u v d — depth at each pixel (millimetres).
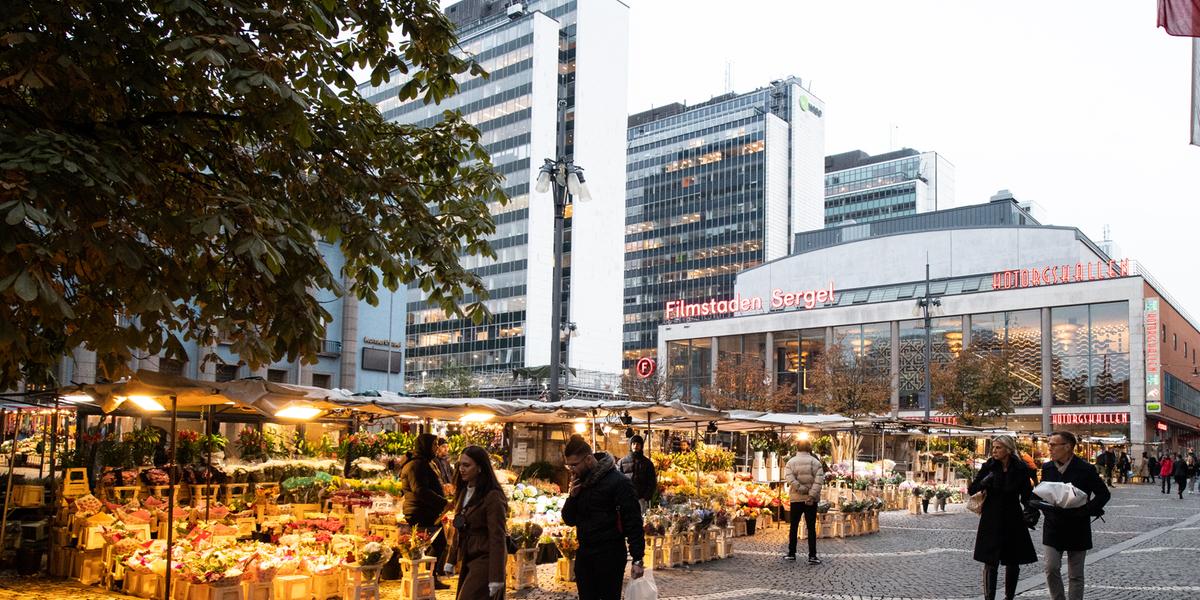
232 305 8422
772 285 99812
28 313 7422
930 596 12320
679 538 14906
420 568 11273
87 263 7320
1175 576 14555
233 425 22906
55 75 7137
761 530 20891
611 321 132750
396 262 10203
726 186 166625
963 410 57344
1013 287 75062
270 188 9305
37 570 12375
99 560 11867
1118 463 58875
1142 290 68875
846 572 14422
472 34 133250
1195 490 46688
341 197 10109
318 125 9992
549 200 125750
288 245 7730
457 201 11570
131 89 8289
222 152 8984
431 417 17609
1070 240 81125
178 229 7152
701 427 23078
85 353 28969
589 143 131375
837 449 32500
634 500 7492
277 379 34625
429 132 11789
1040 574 14586
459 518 7645
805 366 86812
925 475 37812
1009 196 113875
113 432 20203
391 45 10820
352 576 10867
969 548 18125
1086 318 71500
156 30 7871
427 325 134500
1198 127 6684
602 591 7438
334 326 37188
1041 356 73000
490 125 129250
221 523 13789
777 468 30062
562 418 18859
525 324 121438
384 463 21422
